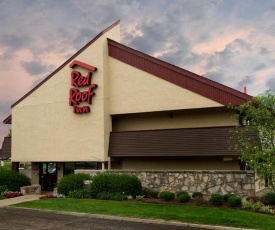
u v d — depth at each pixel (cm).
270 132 1277
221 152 1669
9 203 1678
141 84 1930
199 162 1856
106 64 2028
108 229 1121
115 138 1981
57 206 1505
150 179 1709
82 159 2034
